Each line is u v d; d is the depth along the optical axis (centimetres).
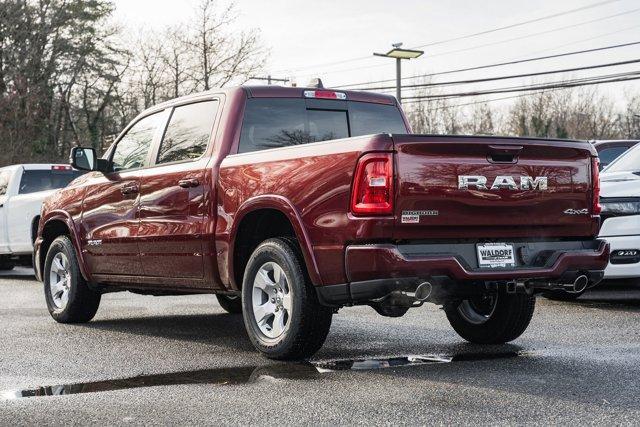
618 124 8125
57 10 4344
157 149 733
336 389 493
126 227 745
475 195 548
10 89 4047
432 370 551
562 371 543
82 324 822
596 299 984
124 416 434
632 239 888
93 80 4644
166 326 803
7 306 988
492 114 7888
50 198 881
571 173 593
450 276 534
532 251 580
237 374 546
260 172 603
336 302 551
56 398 478
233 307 903
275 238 598
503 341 663
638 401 457
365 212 523
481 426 407
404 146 525
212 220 643
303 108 691
